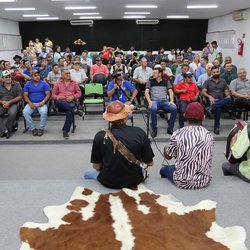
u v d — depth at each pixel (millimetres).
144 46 16906
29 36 16953
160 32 16641
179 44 16750
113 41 16953
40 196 2352
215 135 4789
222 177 2721
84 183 2566
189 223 1940
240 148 2543
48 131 5066
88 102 5516
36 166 3830
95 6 10641
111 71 7656
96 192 2365
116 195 2301
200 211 2086
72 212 2066
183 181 2443
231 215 2076
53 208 2131
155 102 4812
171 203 2188
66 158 4090
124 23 16641
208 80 5184
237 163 2730
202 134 2406
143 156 2420
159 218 1988
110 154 2338
